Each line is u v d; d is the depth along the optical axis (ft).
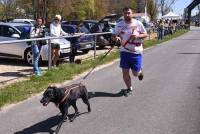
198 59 56.39
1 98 28.27
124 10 29.40
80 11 177.99
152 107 26.84
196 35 146.41
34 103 28.19
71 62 48.88
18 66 46.98
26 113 25.59
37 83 34.65
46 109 26.50
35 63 39.40
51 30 43.83
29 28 40.63
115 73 42.70
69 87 22.81
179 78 38.65
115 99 29.35
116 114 25.14
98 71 44.32
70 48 48.65
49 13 147.54
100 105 27.45
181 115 24.75
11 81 36.14
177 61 53.78
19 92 30.73
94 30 70.23
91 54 62.39
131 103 28.02
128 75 30.63
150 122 23.31
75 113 24.04
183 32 175.63
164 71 43.62
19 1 157.79
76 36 47.19
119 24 29.86
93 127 22.50
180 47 81.35
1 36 49.24
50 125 23.07
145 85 34.76
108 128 22.29
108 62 53.31
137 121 23.56
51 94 20.85
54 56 43.96
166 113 25.25
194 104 27.61
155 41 98.78
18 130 22.18
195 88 33.45
